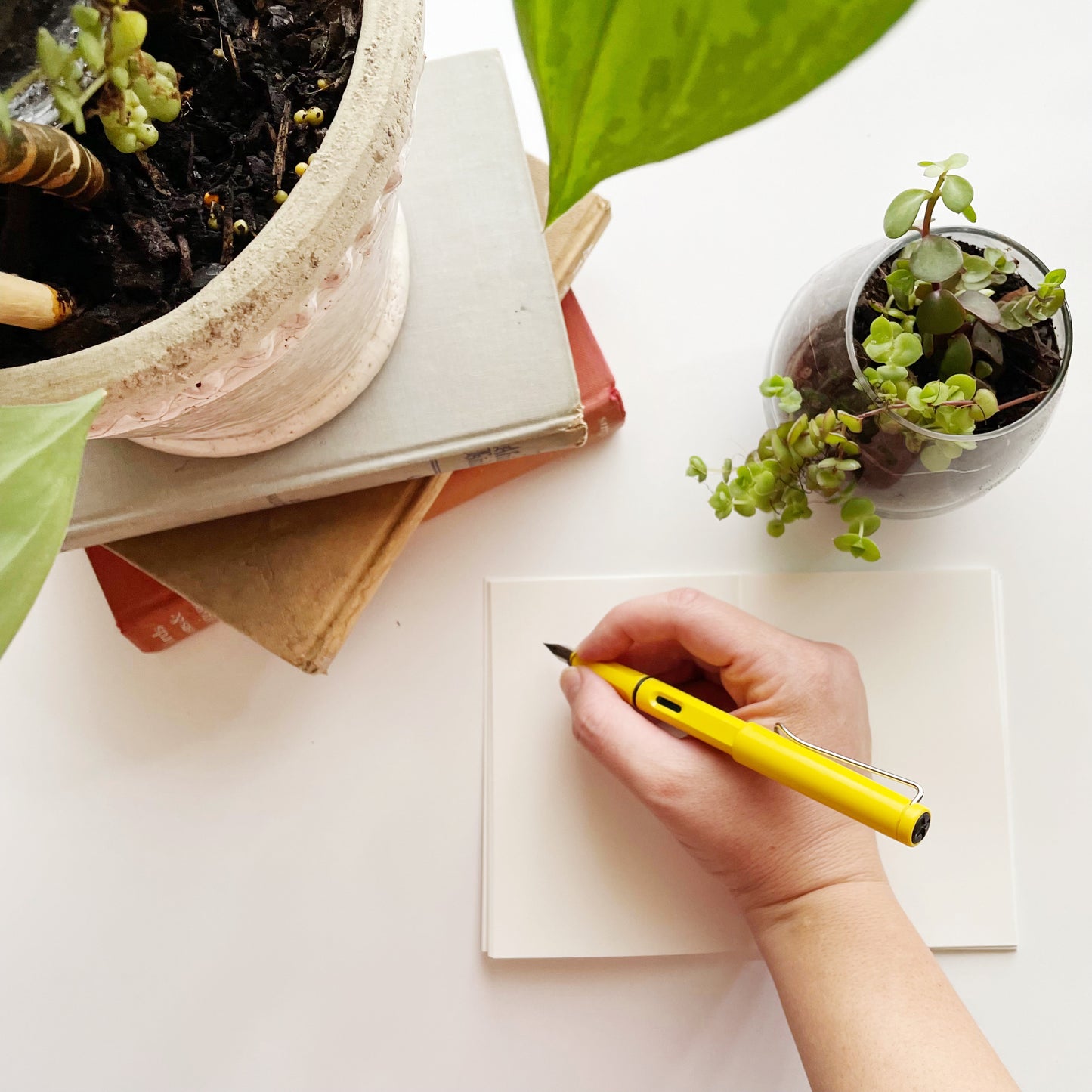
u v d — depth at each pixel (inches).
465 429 18.0
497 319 18.3
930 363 18.6
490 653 23.6
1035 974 22.8
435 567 23.9
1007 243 18.6
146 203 11.6
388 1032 23.2
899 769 23.2
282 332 10.5
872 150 24.2
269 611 19.9
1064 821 23.1
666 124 4.4
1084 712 23.3
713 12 4.1
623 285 24.3
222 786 23.7
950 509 21.5
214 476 18.0
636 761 20.6
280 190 11.7
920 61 24.3
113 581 22.4
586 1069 23.0
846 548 19.7
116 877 23.6
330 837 23.5
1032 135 24.1
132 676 23.9
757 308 24.1
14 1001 23.4
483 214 18.6
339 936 23.4
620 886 23.0
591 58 4.3
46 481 6.0
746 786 20.1
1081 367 24.0
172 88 10.3
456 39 24.1
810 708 20.9
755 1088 22.8
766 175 24.3
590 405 22.4
